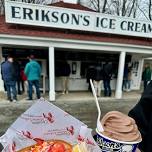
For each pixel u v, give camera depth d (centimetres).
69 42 728
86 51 934
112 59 990
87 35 792
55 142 88
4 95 778
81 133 85
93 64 962
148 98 110
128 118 93
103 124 91
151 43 879
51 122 88
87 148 81
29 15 665
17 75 800
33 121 87
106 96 852
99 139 88
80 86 966
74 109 612
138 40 880
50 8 678
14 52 824
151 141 102
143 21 814
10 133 86
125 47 818
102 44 775
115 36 862
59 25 703
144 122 108
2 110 581
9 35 653
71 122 88
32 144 88
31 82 701
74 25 720
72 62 927
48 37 688
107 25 764
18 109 594
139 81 1119
